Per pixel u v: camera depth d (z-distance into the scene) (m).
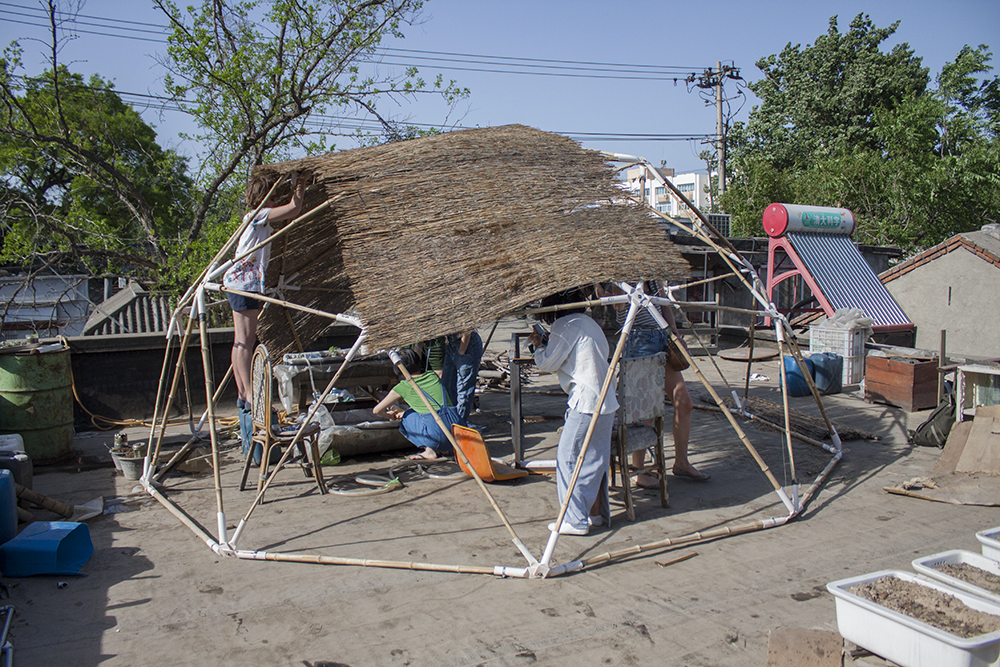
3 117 12.10
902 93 35.16
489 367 11.80
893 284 15.34
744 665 3.10
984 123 29.45
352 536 4.71
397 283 4.38
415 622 3.52
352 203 4.89
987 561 3.37
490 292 4.28
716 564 4.21
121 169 12.89
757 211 27.91
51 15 10.93
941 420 6.98
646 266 4.59
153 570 4.18
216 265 6.07
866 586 3.18
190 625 3.50
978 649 2.60
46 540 4.11
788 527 4.84
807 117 37.22
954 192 24.95
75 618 3.57
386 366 7.53
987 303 13.70
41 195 15.56
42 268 12.10
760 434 7.61
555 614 3.59
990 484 5.54
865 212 26.50
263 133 11.98
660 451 5.26
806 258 13.46
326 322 7.86
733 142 37.56
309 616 3.59
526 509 5.22
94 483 5.98
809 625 3.46
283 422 6.79
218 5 11.66
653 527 4.86
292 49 12.06
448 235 4.69
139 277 12.60
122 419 8.32
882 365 9.24
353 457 6.81
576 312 4.62
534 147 5.85
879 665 3.00
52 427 6.50
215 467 4.60
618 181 5.58
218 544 4.48
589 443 4.57
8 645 3.18
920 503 5.33
